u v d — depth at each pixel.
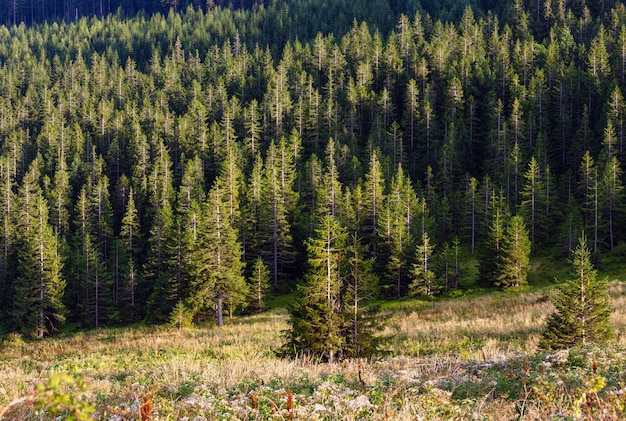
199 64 164.38
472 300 53.09
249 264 73.25
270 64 155.88
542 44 142.12
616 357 10.85
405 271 62.41
